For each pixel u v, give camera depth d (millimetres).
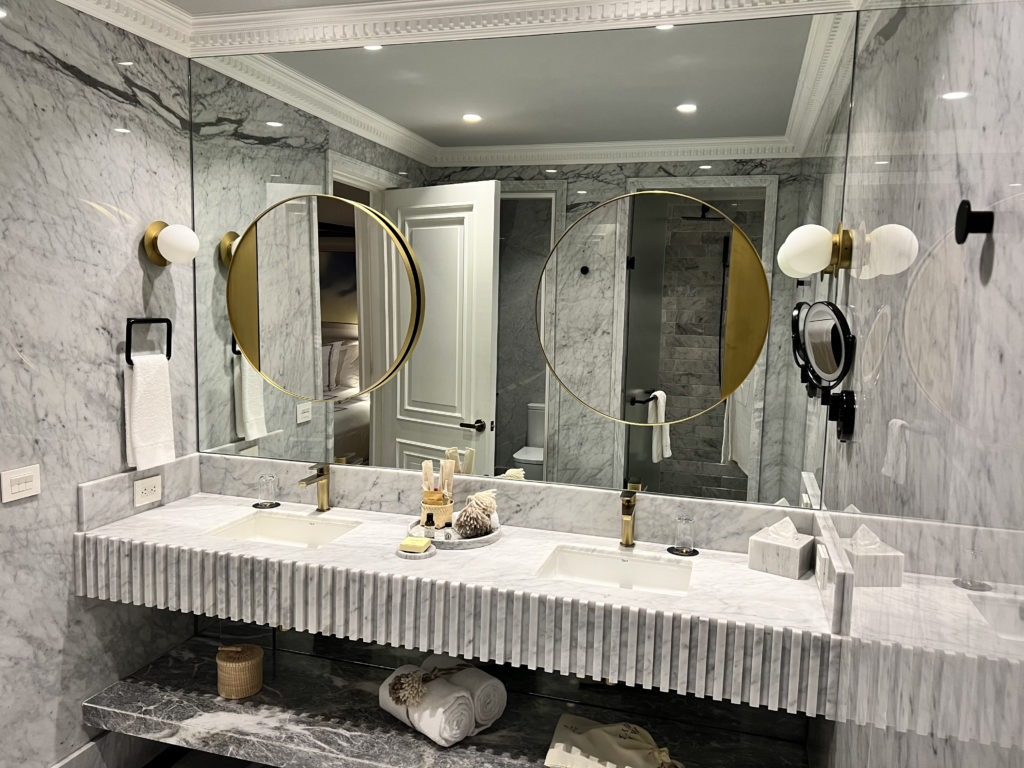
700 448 2309
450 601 1985
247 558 2164
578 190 2342
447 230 2484
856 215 1783
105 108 2293
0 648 2037
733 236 2221
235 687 2379
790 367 2205
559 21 2258
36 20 2031
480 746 2152
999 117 751
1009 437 670
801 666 1738
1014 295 671
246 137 2646
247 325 2721
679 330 2293
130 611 2523
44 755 2199
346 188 2566
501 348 2465
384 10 2381
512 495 2484
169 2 2430
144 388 2451
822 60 2082
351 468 2654
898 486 1159
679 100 2219
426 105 2443
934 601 913
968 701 763
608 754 2055
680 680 1827
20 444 2059
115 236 2359
